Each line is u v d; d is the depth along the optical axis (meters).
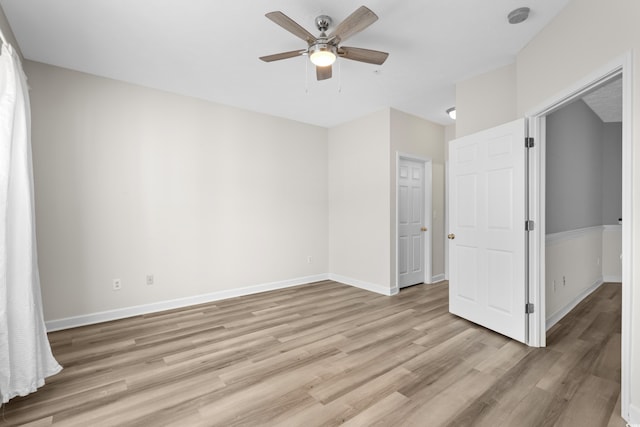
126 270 3.39
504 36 2.56
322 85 3.51
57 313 3.03
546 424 1.67
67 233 3.08
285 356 2.47
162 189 3.62
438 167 5.03
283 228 4.66
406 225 4.66
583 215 4.07
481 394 1.94
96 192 3.22
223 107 4.09
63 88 3.06
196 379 2.14
